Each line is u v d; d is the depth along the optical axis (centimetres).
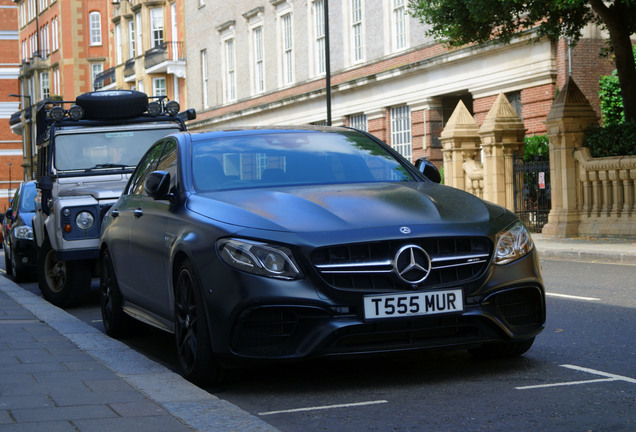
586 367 595
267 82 4222
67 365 609
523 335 562
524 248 571
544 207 2166
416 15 1998
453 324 543
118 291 805
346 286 527
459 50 2808
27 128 8194
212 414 465
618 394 514
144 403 488
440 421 470
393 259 530
